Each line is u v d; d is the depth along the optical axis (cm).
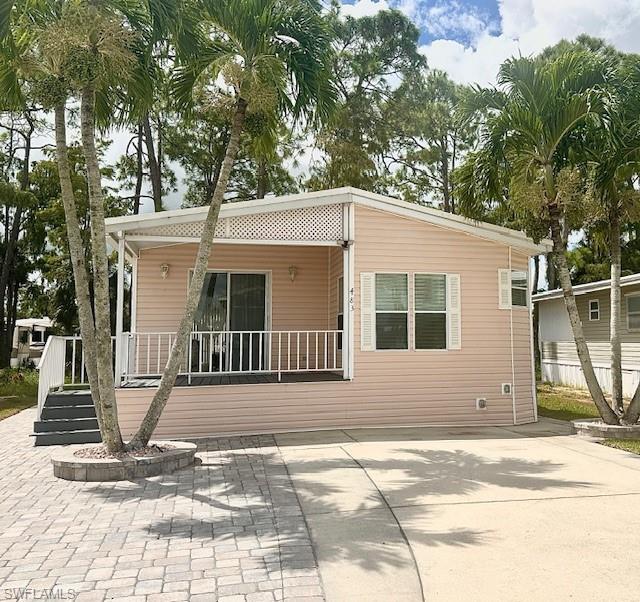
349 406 924
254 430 878
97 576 346
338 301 1098
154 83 730
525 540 407
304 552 386
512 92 868
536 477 586
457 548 393
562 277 894
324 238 945
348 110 1852
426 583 339
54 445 801
